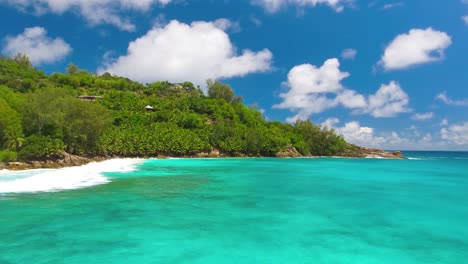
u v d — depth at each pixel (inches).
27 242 619.2
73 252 572.1
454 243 663.8
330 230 743.7
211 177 1781.5
